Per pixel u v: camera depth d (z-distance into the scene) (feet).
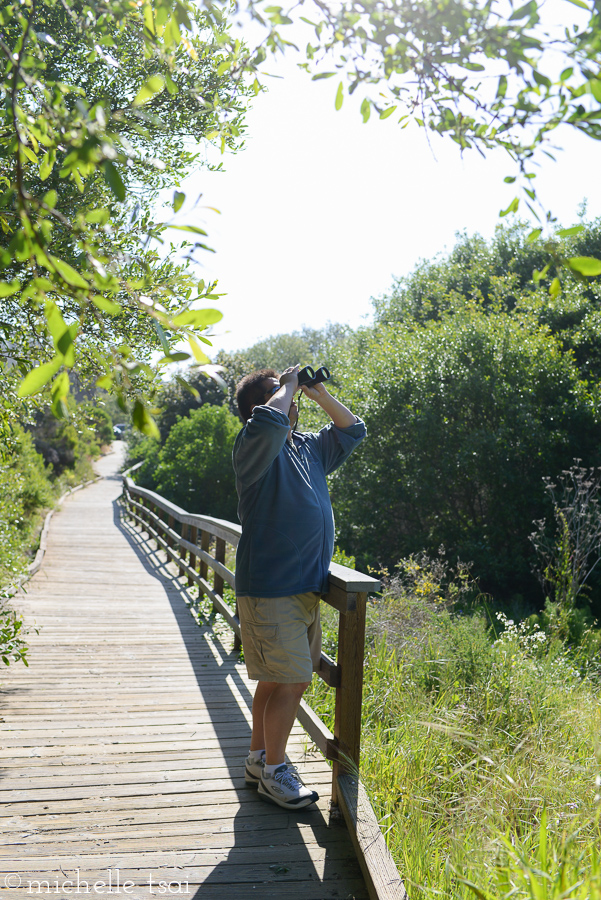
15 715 11.87
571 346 43.16
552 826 7.52
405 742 10.27
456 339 41.73
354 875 7.16
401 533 43.09
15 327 9.34
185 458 63.21
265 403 8.77
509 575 37.91
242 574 8.15
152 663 15.67
